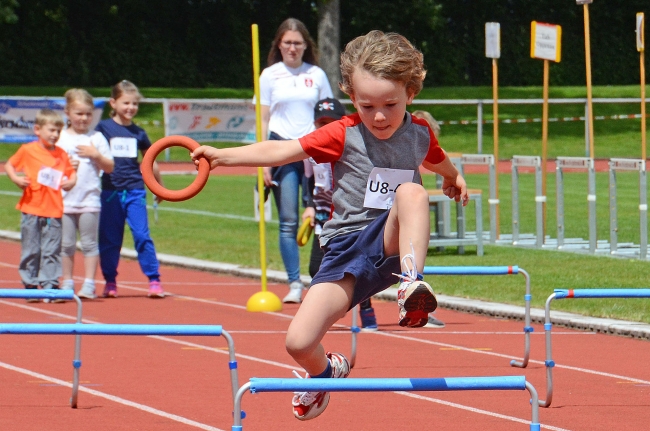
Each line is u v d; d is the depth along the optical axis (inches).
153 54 2859.3
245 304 640.4
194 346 506.0
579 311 585.6
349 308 254.8
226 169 1828.2
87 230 649.6
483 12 3041.3
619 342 518.3
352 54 248.8
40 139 636.1
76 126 647.1
